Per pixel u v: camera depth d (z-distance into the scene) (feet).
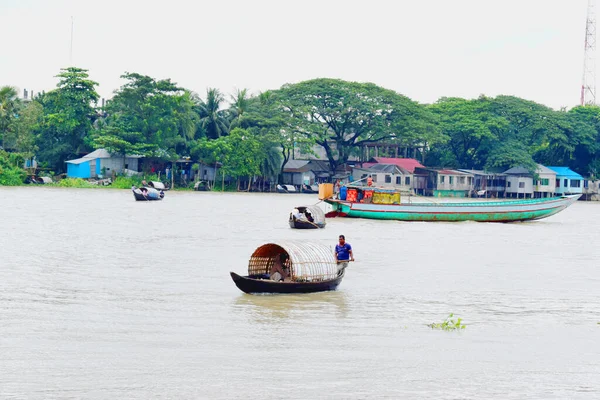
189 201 499.92
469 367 100.73
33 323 118.32
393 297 148.46
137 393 87.10
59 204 411.54
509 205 375.45
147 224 303.27
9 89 648.79
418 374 97.04
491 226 351.87
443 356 105.70
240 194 653.30
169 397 86.02
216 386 90.17
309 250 152.35
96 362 98.43
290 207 455.63
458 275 180.55
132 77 644.69
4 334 110.93
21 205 392.06
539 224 378.73
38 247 214.48
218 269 179.63
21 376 92.02
